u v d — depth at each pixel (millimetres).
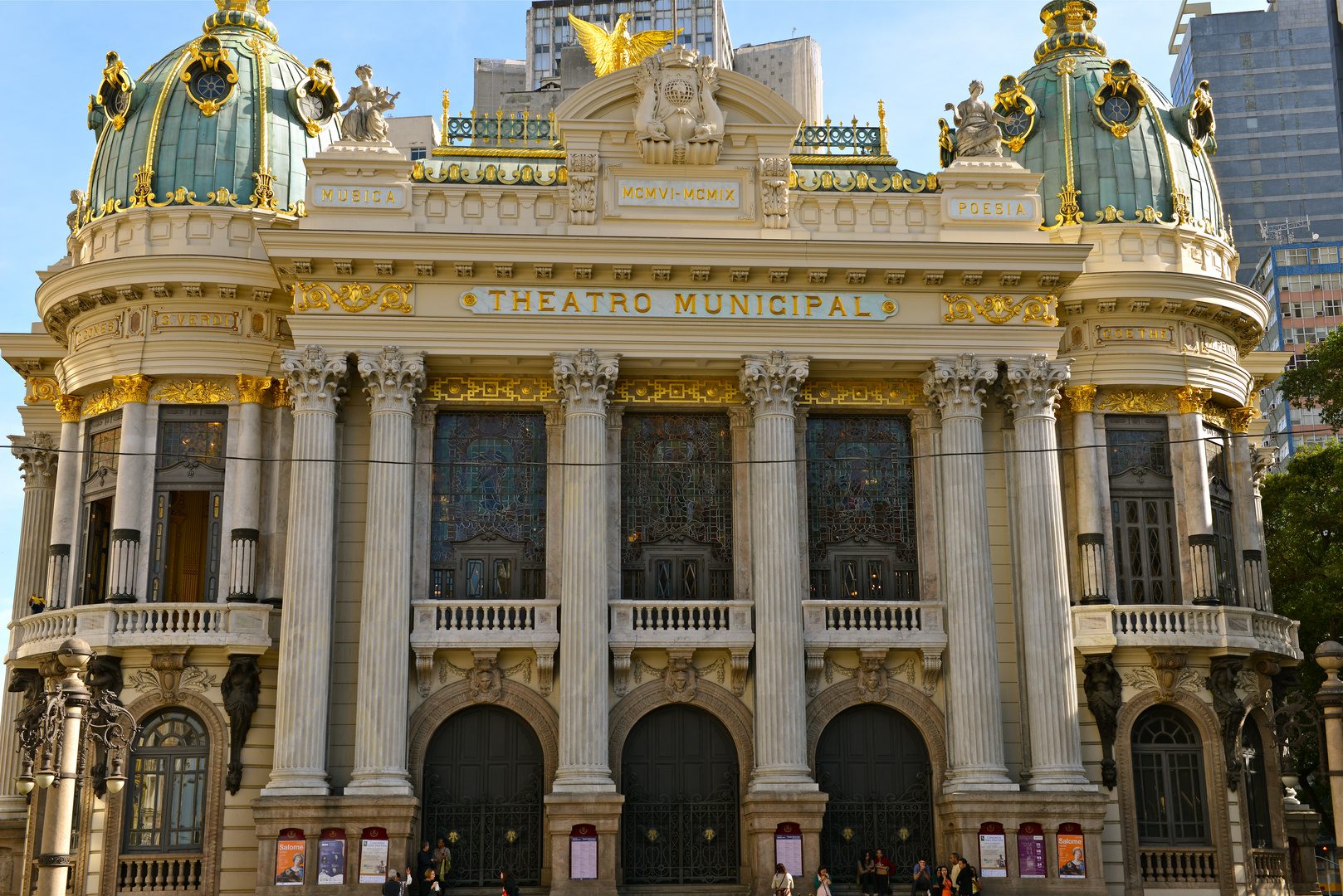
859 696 35062
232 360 35938
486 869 33938
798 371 35281
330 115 40656
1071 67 41719
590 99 36250
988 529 35250
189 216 37062
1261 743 37500
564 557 34188
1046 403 35688
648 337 35156
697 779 34750
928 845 34719
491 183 36375
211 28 40969
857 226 36531
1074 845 32844
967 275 35469
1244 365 42281
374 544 33750
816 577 36281
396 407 34500
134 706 34125
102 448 36812
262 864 31547
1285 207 116875
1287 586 47500
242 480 35406
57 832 23109
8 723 38594
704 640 34469
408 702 33781
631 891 33406
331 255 34281
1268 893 35344
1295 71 119250
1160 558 37125
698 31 97000
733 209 36250
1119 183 39594
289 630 33125
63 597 36500
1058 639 34406
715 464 36688
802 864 32562
